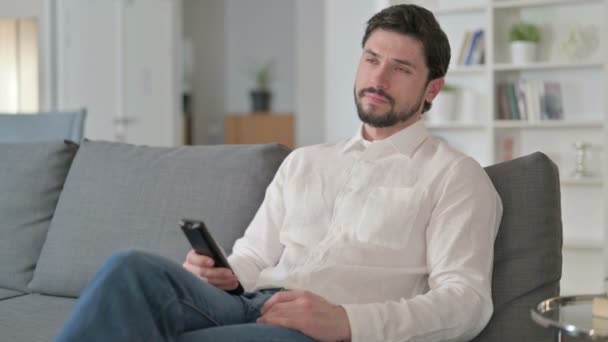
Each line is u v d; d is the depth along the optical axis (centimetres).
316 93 766
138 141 702
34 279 227
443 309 145
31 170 241
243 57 981
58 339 120
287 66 973
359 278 162
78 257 219
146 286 123
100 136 669
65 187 233
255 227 189
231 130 930
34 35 583
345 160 180
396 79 175
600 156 460
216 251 151
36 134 334
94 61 665
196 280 139
